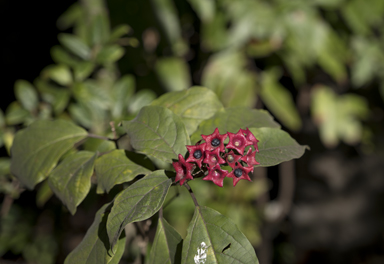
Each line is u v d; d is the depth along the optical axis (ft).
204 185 4.39
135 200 1.90
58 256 5.32
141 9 3.93
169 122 2.08
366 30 4.20
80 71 3.05
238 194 4.61
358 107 4.65
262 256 5.67
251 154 1.95
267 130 2.09
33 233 5.23
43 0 5.01
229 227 1.93
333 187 6.85
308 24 3.96
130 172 2.12
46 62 5.15
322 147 6.62
